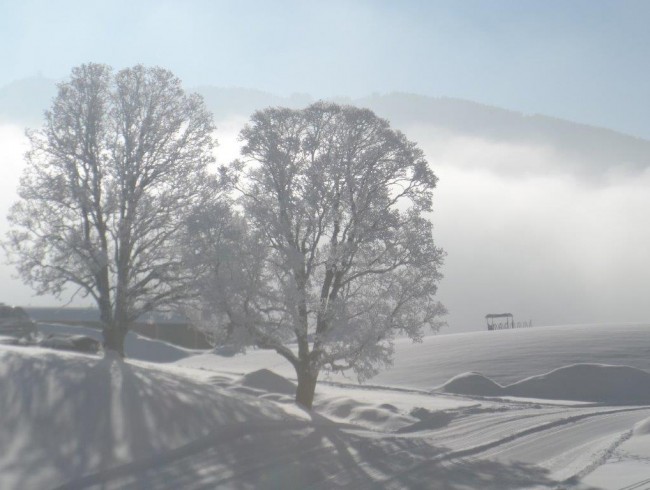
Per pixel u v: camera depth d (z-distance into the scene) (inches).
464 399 1862.7
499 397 1907.0
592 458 901.8
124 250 1514.5
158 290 1551.4
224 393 1136.8
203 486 665.0
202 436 847.7
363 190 1258.6
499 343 2770.7
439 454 911.7
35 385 889.5
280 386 1793.8
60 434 765.3
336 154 1253.1
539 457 930.1
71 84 1560.0
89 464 698.2
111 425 814.5
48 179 1499.8
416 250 1244.5
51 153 1529.3
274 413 1071.0
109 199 1488.7
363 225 1245.1
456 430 1200.8
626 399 1935.3
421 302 1259.8
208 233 1222.9
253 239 1226.0
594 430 1193.4
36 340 1775.3
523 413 1459.2
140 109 1566.2
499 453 956.6
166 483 669.3
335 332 1214.3
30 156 1525.6
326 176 1254.3
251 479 705.0
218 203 1296.8
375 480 738.8
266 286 1218.0
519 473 808.9
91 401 874.1
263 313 1240.2
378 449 921.5
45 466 674.8
